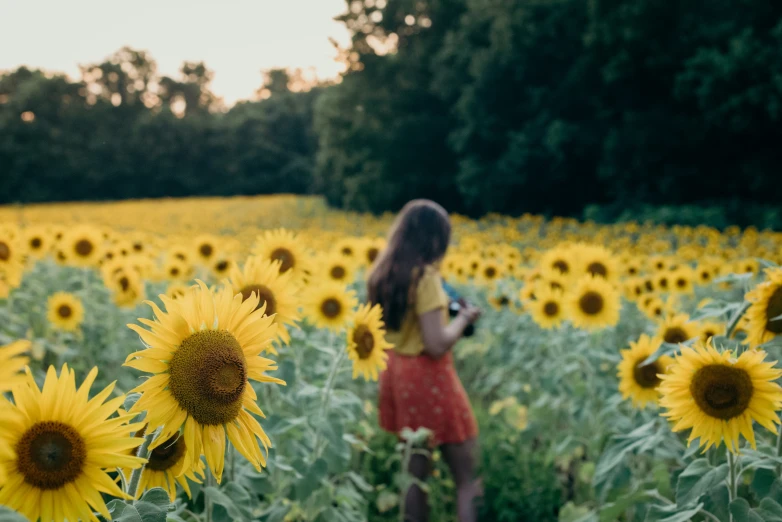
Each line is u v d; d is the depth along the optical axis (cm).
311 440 277
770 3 2448
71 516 113
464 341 643
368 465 405
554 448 405
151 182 8394
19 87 8750
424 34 3947
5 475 110
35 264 705
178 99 10638
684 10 2542
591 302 404
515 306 619
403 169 3772
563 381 443
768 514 183
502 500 378
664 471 287
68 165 8025
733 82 2330
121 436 118
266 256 324
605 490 264
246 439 141
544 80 3130
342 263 476
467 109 3206
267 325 146
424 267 350
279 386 274
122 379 411
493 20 3262
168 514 155
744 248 995
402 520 345
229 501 192
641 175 2689
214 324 140
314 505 274
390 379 363
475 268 735
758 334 213
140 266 614
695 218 2153
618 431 309
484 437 442
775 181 2470
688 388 186
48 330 486
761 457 196
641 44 2600
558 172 3003
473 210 3625
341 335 305
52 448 113
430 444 351
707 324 293
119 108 9344
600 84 2906
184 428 132
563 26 2992
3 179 7750
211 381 132
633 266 714
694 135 2508
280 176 8419
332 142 4347
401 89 3888
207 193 8438
